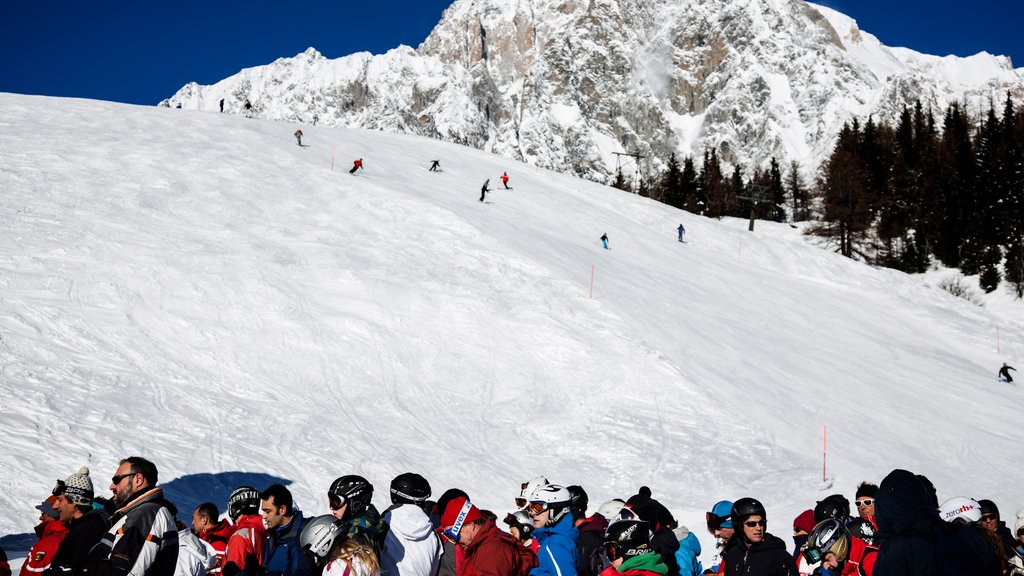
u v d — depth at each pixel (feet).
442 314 86.17
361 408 66.13
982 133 349.82
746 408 79.41
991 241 266.98
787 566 19.20
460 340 81.82
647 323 96.89
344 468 54.60
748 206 377.50
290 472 51.85
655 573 18.43
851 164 336.29
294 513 21.33
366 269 92.43
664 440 69.67
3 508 37.55
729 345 99.35
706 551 40.63
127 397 56.49
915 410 92.43
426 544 18.60
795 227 309.42
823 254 176.96
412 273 94.22
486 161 193.77
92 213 90.68
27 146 110.73
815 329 121.80
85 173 103.45
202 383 62.85
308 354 72.54
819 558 20.56
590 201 180.24
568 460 64.39
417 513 18.84
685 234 173.27
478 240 108.68
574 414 72.33
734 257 166.91
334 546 16.88
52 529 20.31
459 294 91.15
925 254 285.64
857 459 73.10
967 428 88.99
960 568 12.48
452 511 19.80
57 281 72.23
